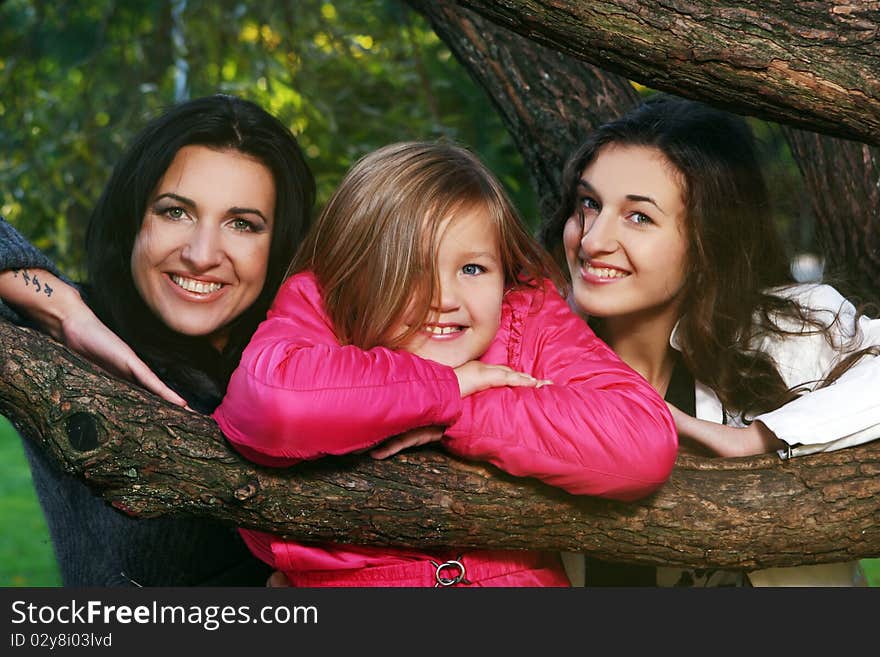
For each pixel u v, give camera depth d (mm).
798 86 2131
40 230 6473
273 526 2254
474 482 2289
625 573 2881
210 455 2201
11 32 7168
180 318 2811
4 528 7648
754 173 2910
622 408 2229
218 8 6559
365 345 2387
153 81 6754
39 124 6562
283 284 2529
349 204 2434
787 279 3043
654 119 2820
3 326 2215
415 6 3666
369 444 2143
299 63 6430
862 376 2535
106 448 2145
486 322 2404
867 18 2123
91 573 2955
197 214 2768
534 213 5621
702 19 2104
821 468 2430
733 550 2367
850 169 3295
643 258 2740
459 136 5969
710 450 2656
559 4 2088
